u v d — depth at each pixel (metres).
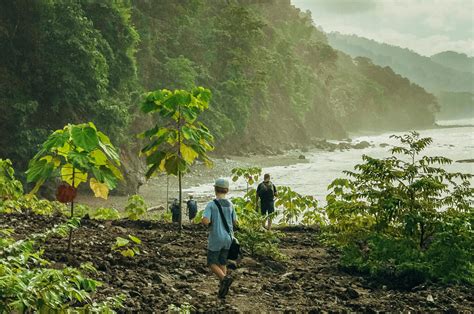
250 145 98.19
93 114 46.72
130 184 45.16
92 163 6.94
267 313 6.43
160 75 79.25
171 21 92.00
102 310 4.72
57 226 6.41
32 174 6.92
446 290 7.67
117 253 8.71
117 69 53.06
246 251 10.23
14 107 41.00
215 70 99.31
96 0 52.81
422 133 187.62
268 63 123.56
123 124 47.56
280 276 8.70
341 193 14.38
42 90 44.91
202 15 107.38
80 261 7.55
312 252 11.25
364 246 10.67
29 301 4.22
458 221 8.50
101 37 49.84
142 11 85.12
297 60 144.75
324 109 172.75
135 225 12.80
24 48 44.75
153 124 64.75
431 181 8.95
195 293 7.04
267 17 172.75
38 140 41.34
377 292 7.88
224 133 87.81
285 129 125.50
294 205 15.87
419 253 8.68
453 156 88.50
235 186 49.25
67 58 44.56
